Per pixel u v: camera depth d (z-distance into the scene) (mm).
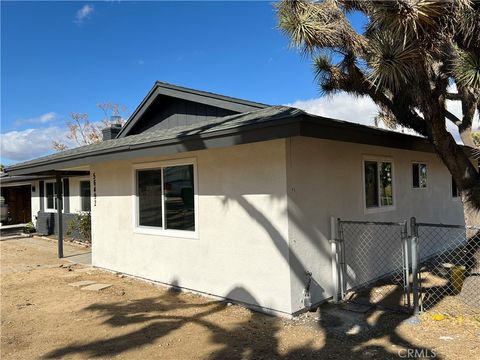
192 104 8234
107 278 8016
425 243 9094
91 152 7543
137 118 9375
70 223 14211
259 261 5535
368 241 6879
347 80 6359
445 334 4418
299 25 5352
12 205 21969
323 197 5871
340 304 5730
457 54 4559
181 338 4566
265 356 4012
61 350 4320
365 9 5547
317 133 4723
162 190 7227
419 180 8945
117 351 4234
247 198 5695
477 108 6102
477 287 5508
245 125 4855
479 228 4773
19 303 6258
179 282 6867
